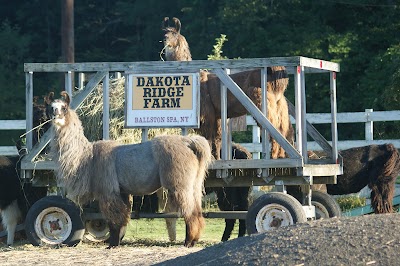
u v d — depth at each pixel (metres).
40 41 52.44
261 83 18.25
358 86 38.38
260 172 18.12
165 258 15.48
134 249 17.17
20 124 26.75
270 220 17.77
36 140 20.98
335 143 19.97
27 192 20.14
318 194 20.22
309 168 18.09
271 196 17.75
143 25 51.12
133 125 18.72
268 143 18.31
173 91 18.56
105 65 18.89
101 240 19.72
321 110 39.00
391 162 20.42
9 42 50.19
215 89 19.62
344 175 20.69
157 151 17.44
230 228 20.08
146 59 49.22
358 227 12.29
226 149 18.42
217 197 20.47
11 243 19.94
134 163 17.66
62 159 17.75
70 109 18.00
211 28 43.12
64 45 40.25
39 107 21.33
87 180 17.83
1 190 19.78
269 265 11.63
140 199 19.36
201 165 17.70
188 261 12.59
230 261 12.00
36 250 17.78
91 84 18.92
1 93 48.38
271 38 41.03
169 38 21.20
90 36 52.28
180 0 46.94
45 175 19.52
